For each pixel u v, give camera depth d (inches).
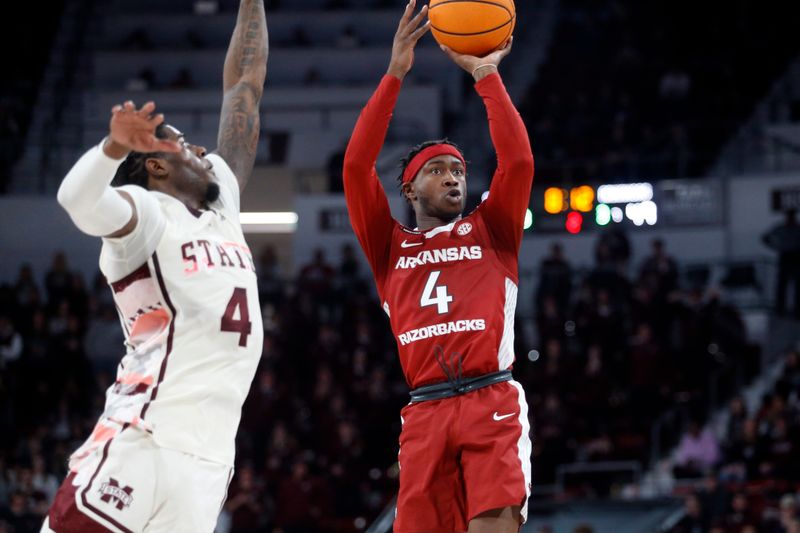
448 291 237.9
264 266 1055.6
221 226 216.5
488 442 226.8
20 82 1305.4
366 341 937.5
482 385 232.4
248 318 210.1
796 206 1071.6
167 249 205.2
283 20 1360.7
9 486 791.7
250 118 248.5
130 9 1378.0
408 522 231.1
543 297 982.4
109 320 989.2
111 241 200.5
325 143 1202.0
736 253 1077.1
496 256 243.0
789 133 1154.7
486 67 247.3
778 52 1247.5
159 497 197.0
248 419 864.9
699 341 903.1
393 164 1139.3
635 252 1088.8
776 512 706.2
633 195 1070.4
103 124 1254.3
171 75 1315.2
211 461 201.8
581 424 846.5
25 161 1226.6
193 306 204.7
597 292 958.4
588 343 912.9
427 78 1293.1
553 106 1203.2
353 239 1126.4
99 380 919.0
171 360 202.4
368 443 861.2
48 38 1359.5
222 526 786.2
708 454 800.9
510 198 242.7
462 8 243.6
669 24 1289.4
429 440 231.0
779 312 992.9
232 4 1375.5
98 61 1320.1
